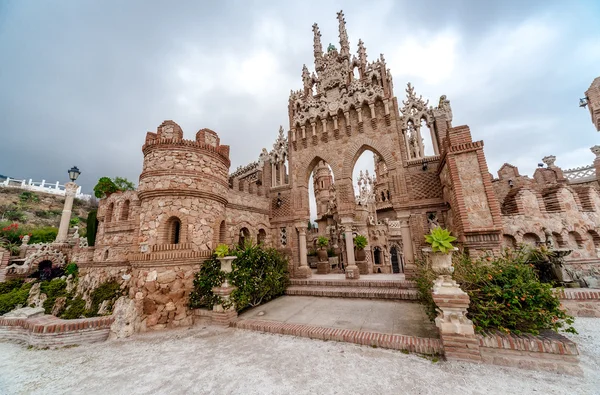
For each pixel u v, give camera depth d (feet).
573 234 38.11
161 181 32.37
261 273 35.91
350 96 53.98
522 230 36.35
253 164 84.38
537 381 14.16
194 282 31.07
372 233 98.22
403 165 47.09
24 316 27.53
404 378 15.06
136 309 27.43
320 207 122.31
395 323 24.38
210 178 35.73
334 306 32.68
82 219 188.55
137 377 16.90
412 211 46.01
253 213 54.95
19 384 16.60
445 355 17.08
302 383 15.03
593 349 18.16
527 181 60.70
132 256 29.84
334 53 58.18
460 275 20.59
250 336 24.02
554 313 16.57
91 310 45.75
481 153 30.96
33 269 73.20
